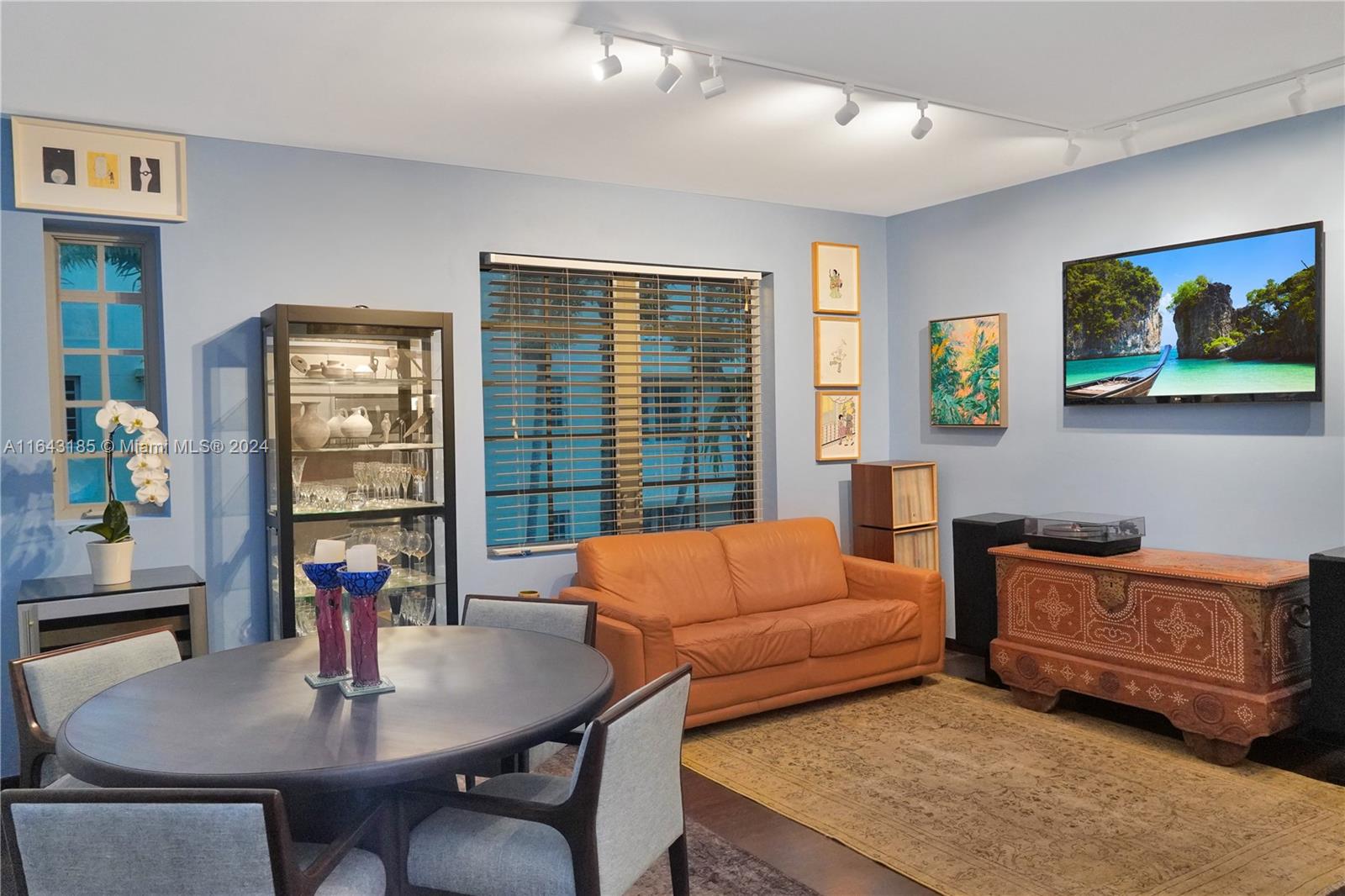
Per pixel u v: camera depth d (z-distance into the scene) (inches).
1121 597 158.2
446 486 162.6
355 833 74.2
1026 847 118.3
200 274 157.5
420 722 80.1
